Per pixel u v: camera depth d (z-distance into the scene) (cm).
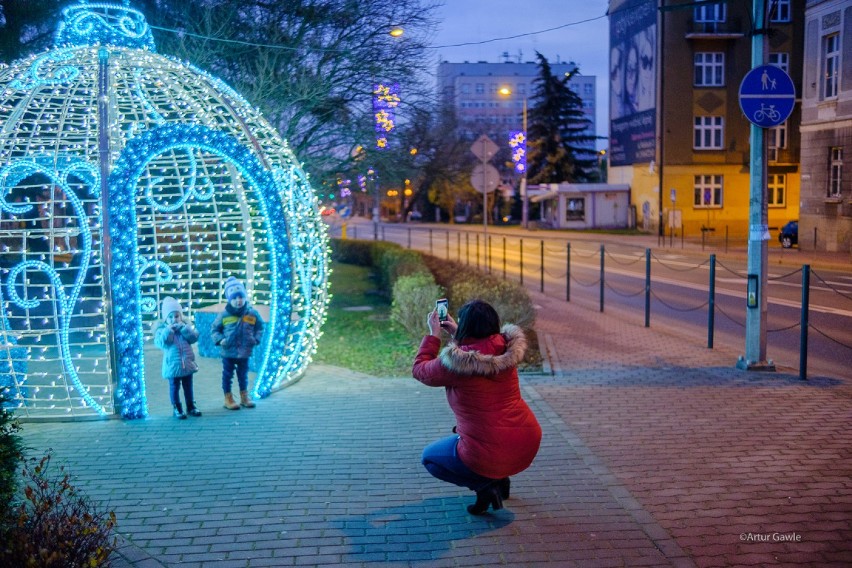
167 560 456
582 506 529
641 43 4375
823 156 2733
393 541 479
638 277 2169
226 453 658
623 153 4797
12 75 851
